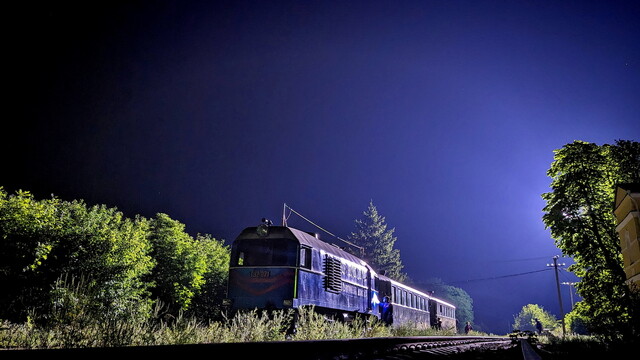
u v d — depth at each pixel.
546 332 40.47
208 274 22.67
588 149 25.92
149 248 17.77
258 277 13.71
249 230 14.49
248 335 9.06
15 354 2.78
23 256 11.94
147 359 3.65
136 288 16.02
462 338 16.03
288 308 13.16
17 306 11.24
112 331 6.47
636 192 19.56
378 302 20.88
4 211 12.17
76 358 3.11
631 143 25.47
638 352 8.89
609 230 24.83
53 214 14.02
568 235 25.86
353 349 6.80
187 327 7.91
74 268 13.39
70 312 6.86
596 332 11.73
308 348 5.71
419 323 28.11
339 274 16.58
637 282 19.84
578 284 25.39
